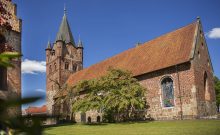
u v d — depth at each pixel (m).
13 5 23.59
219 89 53.97
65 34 60.78
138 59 39.19
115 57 45.03
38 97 0.84
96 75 45.06
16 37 23.39
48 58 61.81
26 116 0.93
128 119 32.53
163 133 16.42
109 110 31.17
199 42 33.78
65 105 38.16
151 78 34.50
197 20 35.31
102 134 17.42
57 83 54.12
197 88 30.92
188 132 16.06
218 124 20.42
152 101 33.84
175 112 31.55
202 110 30.98
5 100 0.86
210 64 35.28
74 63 60.00
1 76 21.41
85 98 31.05
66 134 18.06
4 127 0.90
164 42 37.78
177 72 32.09
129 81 31.48
